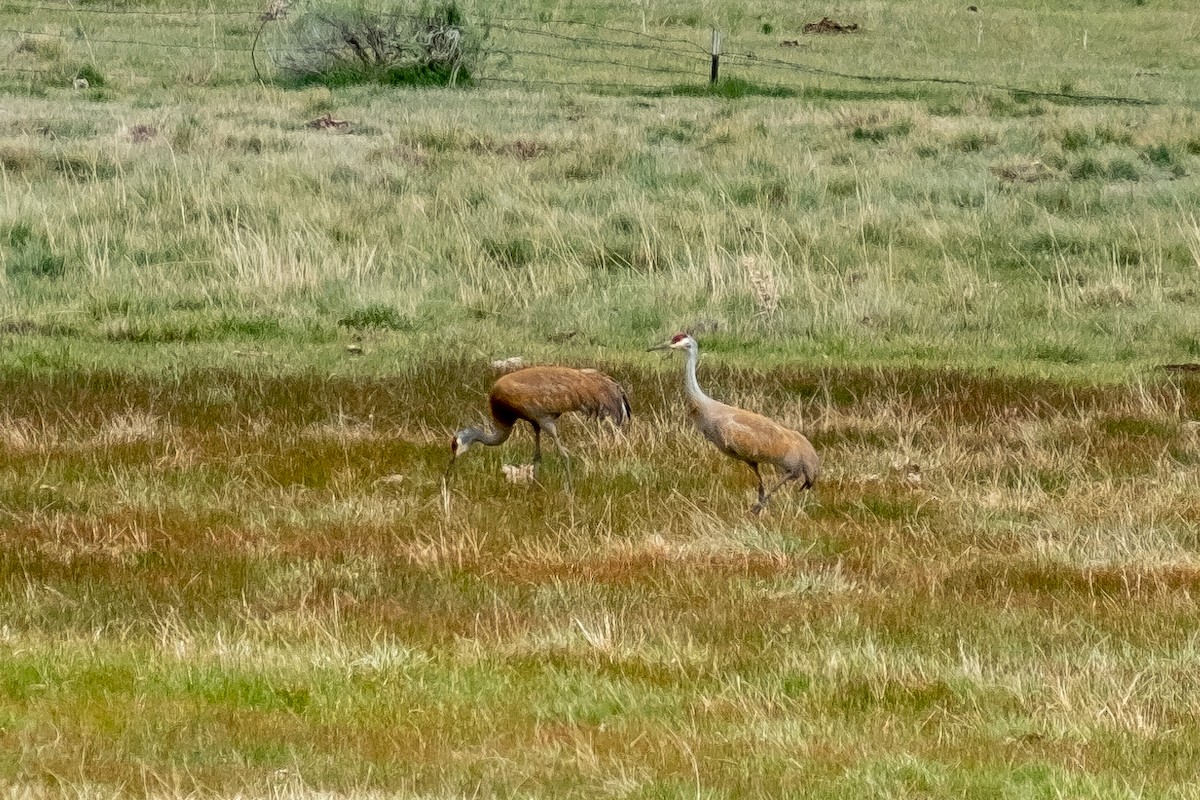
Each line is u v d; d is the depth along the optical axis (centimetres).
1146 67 16488
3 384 5478
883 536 4119
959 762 2592
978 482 4762
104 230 8006
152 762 2436
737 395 5697
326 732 2631
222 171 9200
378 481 4516
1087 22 19125
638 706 2844
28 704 2702
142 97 12294
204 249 7900
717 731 2728
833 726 2766
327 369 5962
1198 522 4297
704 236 8300
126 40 15225
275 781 2352
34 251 7650
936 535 4159
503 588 3597
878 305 7350
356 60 13800
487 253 8062
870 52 16825
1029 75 15488
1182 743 2716
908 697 2938
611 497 4403
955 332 7162
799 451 4216
